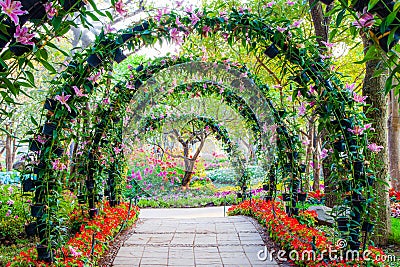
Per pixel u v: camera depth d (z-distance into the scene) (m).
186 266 3.77
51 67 1.94
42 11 1.88
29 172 2.91
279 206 5.70
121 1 2.11
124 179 6.38
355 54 8.23
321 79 3.11
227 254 4.18
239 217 6.47
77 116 3.16
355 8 1.76
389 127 7.80
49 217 2.92
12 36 1.83
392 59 1.64
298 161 4.83
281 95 4.68
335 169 3.19
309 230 3.93
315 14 5.60
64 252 3.14
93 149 4.57
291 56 3.16
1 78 1.78
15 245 4.56
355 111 3.08
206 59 5.30
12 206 4.94
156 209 8.88
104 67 3.06
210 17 3.21
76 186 4.46
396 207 6.86
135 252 4.25
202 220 6.23
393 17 1.42
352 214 2.97
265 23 3.18
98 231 4.16
